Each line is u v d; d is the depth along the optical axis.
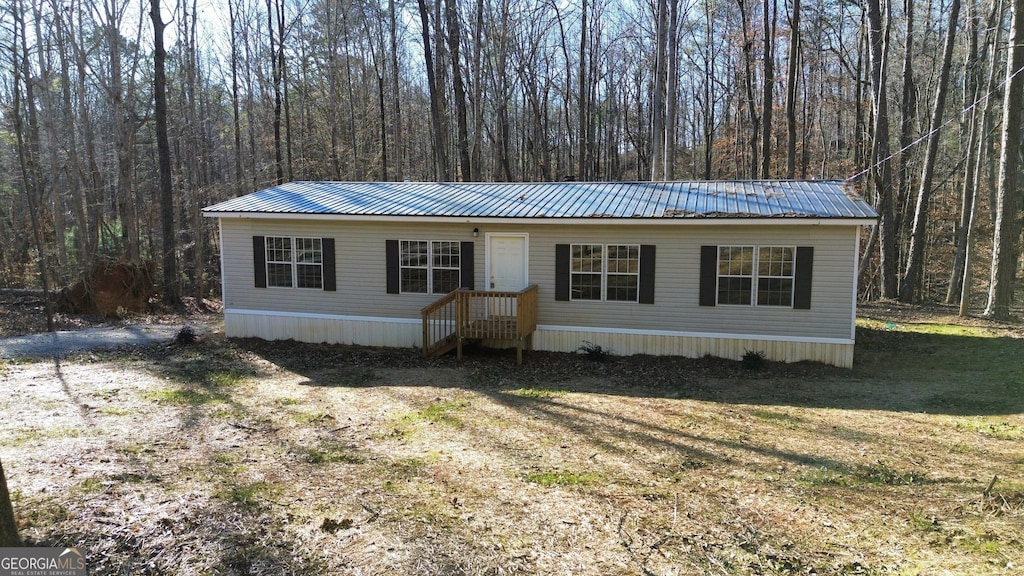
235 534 4.49
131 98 21.77
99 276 18.42
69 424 7.54
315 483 5.66
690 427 7.84
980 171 20.66
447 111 28.88
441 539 4.52
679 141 38.81
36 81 20.22
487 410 8.74
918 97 26.11
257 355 12.90
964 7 22.36
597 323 12.49
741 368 11.37
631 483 5.79
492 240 12.80
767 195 12.34
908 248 26.02
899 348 12.82
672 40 19.77
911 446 6.91
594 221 11.77
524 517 4.96
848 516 4.93
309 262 13.84
